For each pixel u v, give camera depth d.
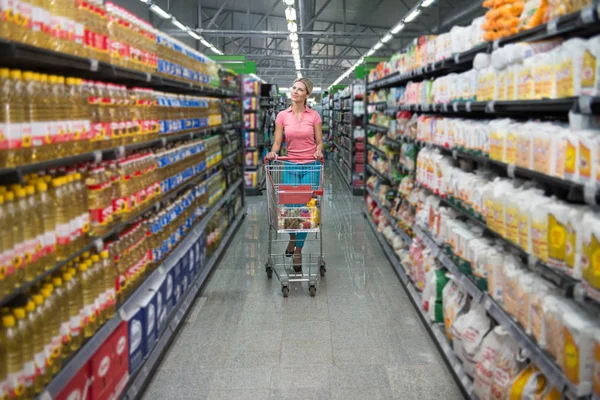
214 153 5.96
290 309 4.39
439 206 4.04
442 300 3.67
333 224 7.96
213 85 5.91
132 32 3.13
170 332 3.59
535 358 2.16
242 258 5.99
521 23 2.53
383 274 5.38
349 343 3.72
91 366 2.31
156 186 3.55
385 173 6.76
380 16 16.61
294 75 35.53
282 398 3.00
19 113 1.88
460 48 3.68
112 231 2.71
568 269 1.97
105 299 2.56
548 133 2.17
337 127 16.88
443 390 3.07
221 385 3.13
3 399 1.72
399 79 5.77
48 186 2.12
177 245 4.15
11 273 1.76
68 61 2.17
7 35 1.79
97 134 2.62
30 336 1.86
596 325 1.86
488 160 2.93
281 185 4.76
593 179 1.80
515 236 2.46
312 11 15.27
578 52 1.94
